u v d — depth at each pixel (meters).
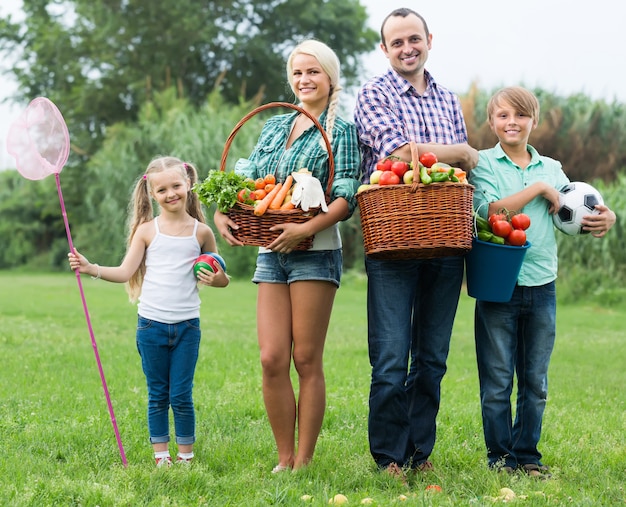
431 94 4.88
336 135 4.73
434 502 4.02
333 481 4.43
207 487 4.29
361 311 16.19
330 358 9.38
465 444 5.44
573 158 25.50
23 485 4.18
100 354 9.28
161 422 4.89
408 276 4.61
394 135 4.56
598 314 16.75
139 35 39.41
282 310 4.75
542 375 4.82
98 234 28.58
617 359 10.29
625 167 25.19
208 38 38.41
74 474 4.50
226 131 27.05
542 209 4.83
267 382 4.74
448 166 4.36
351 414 6.28
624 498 4.23
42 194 37.50
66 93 39.94
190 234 5.01
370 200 4.31
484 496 4.14
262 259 4.79
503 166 4.90
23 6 40.69
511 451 4.93
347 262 25.67
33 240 36.66
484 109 24.92
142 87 37.50
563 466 5.00
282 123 4.95
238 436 5.51
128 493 4.04
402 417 4.64
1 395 6.77
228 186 4.50
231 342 10.63
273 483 4.33
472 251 4.56
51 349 9.70
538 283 4.75
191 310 4.95
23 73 40.25
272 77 40.72
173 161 5.04
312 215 4.50
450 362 9.68
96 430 5.51
